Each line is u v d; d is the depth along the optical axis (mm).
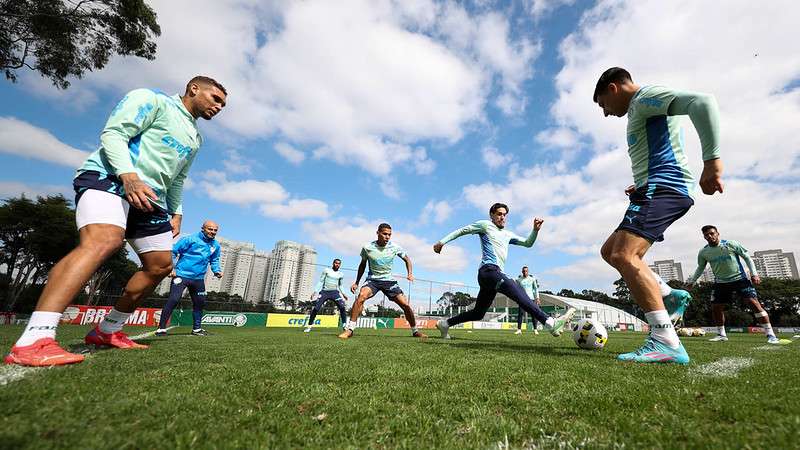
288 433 1066
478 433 1108
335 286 11211
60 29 11570
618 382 1850
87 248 2084
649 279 2742
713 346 4996
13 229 24453
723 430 1081
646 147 2902
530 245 5449
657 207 2750
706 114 2479
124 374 1777
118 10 12023
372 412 1299
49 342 1946
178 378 1745
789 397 1467
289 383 1745
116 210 2230
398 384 1790
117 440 920
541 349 3807
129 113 2373
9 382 1465
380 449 988
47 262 26391
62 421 1030
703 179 2541
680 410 1311
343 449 977
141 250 2926
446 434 1102
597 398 1496
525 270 12633
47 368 1806
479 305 5645
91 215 2145
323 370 2154
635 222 2791
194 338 5434
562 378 1962
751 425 1129
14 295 24500
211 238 7176
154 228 2873
